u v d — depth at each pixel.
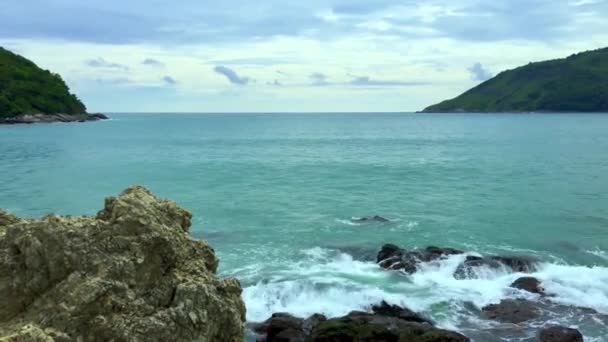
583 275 24.91
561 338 18.11
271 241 31.09
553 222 36.47
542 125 175.00
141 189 11.70
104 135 123.06
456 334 17.30
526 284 23.28
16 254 9.62
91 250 9.45
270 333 18.50
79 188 47.94
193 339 9.17
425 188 50.25
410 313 20.47
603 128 153.50
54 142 99.06
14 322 8.86
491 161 73.00
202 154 82.25
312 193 47.22
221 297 9.84
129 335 8.68
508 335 18.92
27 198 42.97
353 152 87.88
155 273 9.72
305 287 22.69
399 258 26.48
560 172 61.25
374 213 39.16
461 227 35.00
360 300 21.52
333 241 31.31
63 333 8.43
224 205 41.31
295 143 107.94
